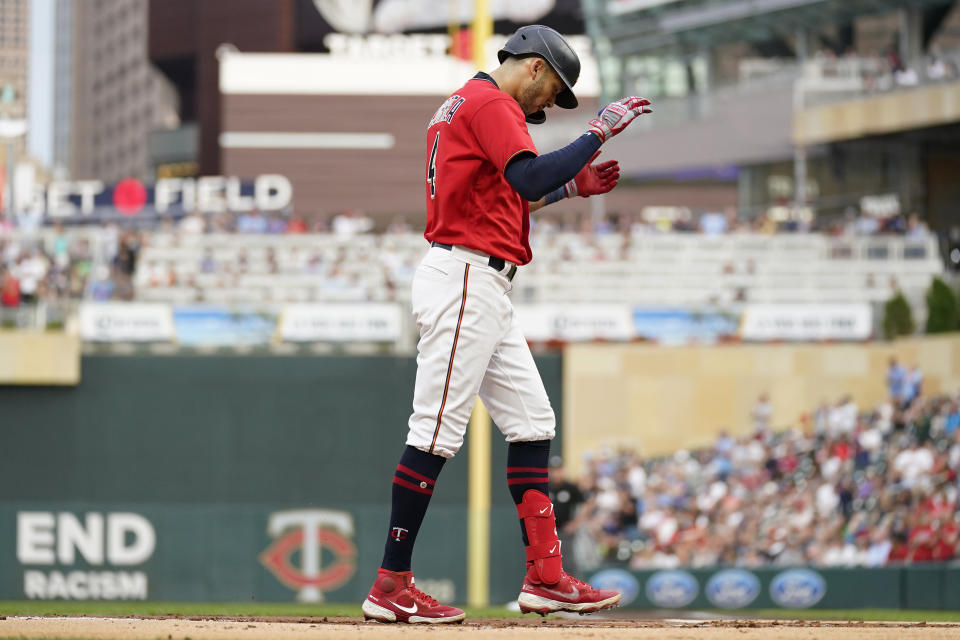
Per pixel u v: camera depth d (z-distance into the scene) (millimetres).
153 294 95438
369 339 83312
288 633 13156
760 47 140125
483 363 15078
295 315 83375
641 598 57031
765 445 80000
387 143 164875
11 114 120875
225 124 164500
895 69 114000
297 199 164375
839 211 122438
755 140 126188
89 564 63844
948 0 121625
